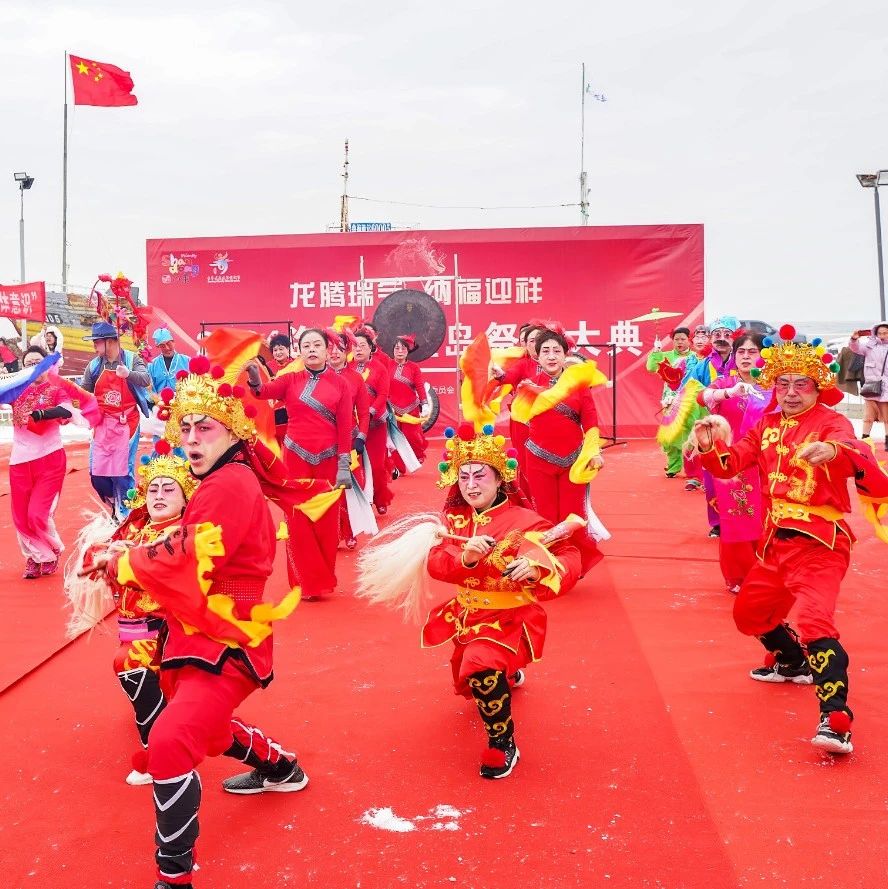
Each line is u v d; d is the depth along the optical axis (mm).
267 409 4168
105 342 9406
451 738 4742
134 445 9633
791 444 4941
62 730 4945
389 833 3836
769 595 5109
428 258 18734
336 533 7352
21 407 7945
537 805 4047
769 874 3498
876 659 5766
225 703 3537
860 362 16578
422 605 7125
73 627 6285
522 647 4527
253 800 4137
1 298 19438
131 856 3709
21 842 3820
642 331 18547
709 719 4918
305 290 18891
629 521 10242
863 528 9695
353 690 5410
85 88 21219
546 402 7465
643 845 3711
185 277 19031
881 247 23047
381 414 10758
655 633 6336
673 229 18406
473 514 4762
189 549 3484
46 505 8039
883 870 3518
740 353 7496
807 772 4305
